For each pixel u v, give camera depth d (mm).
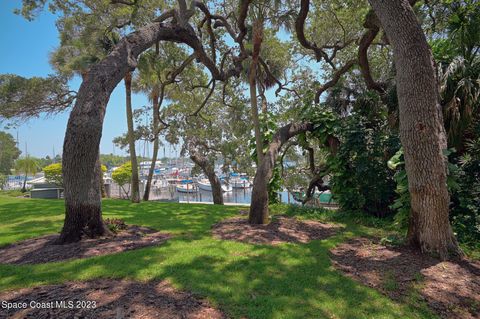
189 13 7293
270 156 7266
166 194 27500
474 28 6586
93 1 11273
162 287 3131
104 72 5082
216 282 3291
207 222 6844
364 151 7594
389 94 8125
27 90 14672
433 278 3680
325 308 2881
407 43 4309
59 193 21969
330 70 13297
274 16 9188
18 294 2947
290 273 3678
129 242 4812
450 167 4578
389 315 2840
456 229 5426
